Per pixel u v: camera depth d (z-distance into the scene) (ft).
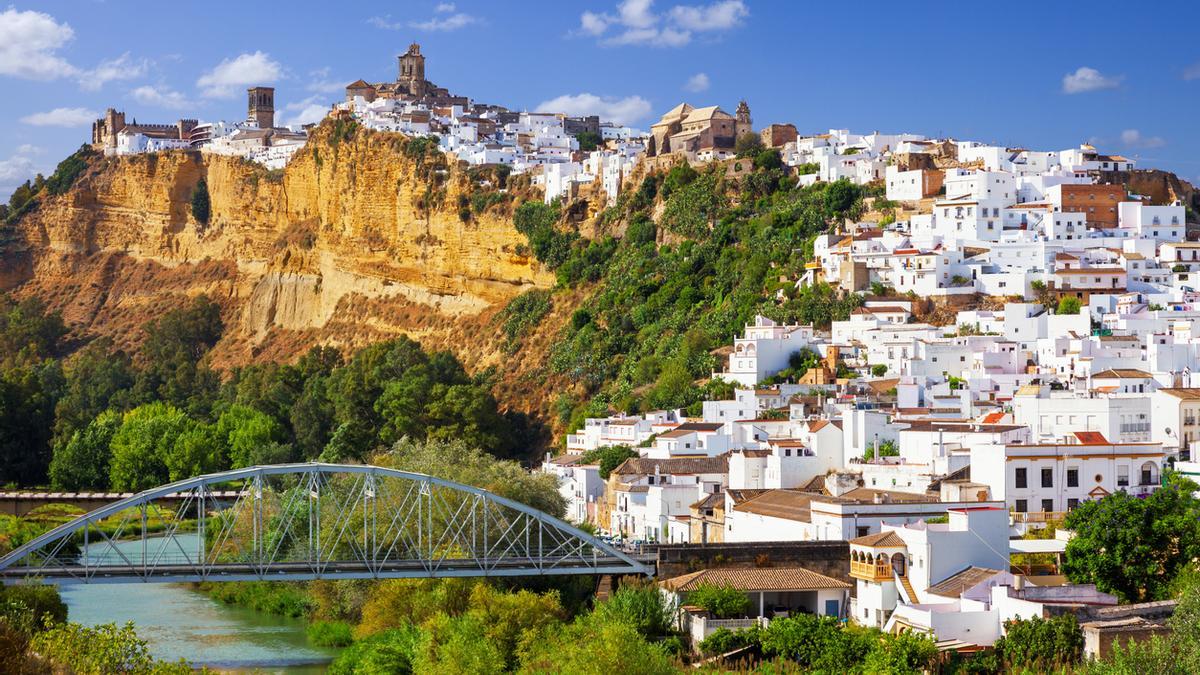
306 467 554.05
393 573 546.26
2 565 531.91
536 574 553.23
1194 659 380.17
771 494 631.97
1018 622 430.61
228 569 546.26
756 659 458.50
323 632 599.98
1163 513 488.85
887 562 490.90
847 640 440.45
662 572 536.83
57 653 404.16
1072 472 569.64
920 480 591.78
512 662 489.67
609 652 422.00
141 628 631.56
